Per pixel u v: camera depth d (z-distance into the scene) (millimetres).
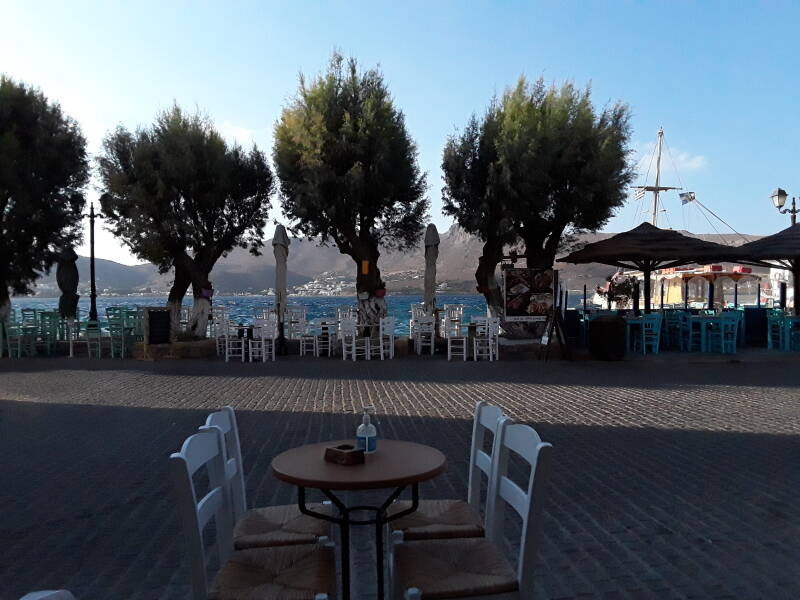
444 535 3521
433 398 11547
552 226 19281
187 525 2828
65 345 21297
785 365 16141
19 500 6055
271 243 19562
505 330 18922
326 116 18656
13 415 10367
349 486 2893
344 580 3264
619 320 17219
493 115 19453
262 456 7543
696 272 31734
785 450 7570
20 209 19734
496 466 3633
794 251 18266
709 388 12570
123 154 19656
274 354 18234
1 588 4242
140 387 13266
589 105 18938
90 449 8023
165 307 19234
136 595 4117
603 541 4883
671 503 5719
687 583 4172
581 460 7195
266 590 2932
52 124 20797
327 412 10273
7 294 20828
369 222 19578
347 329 17984
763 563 4457
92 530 5281
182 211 19438
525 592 2982
